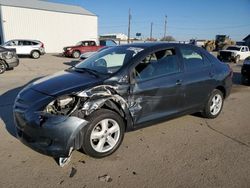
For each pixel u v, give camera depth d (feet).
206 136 15.05
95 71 13.73
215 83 17.39
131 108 12.89
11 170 10.91
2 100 22.20
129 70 12.89
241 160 12.19
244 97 26.43
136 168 11.30
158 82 13.82
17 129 11.98
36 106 11.19
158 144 13.74
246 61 36.24
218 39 162.20
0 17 100.22
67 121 10.68
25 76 37.58
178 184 10.19
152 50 14.12
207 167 11.50
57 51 115.24
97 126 11.80
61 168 11.14
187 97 15.58
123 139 13.75
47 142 10.87
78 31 119.24
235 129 16.37
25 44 75.10
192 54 16.33
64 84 12.28
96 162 11.69
